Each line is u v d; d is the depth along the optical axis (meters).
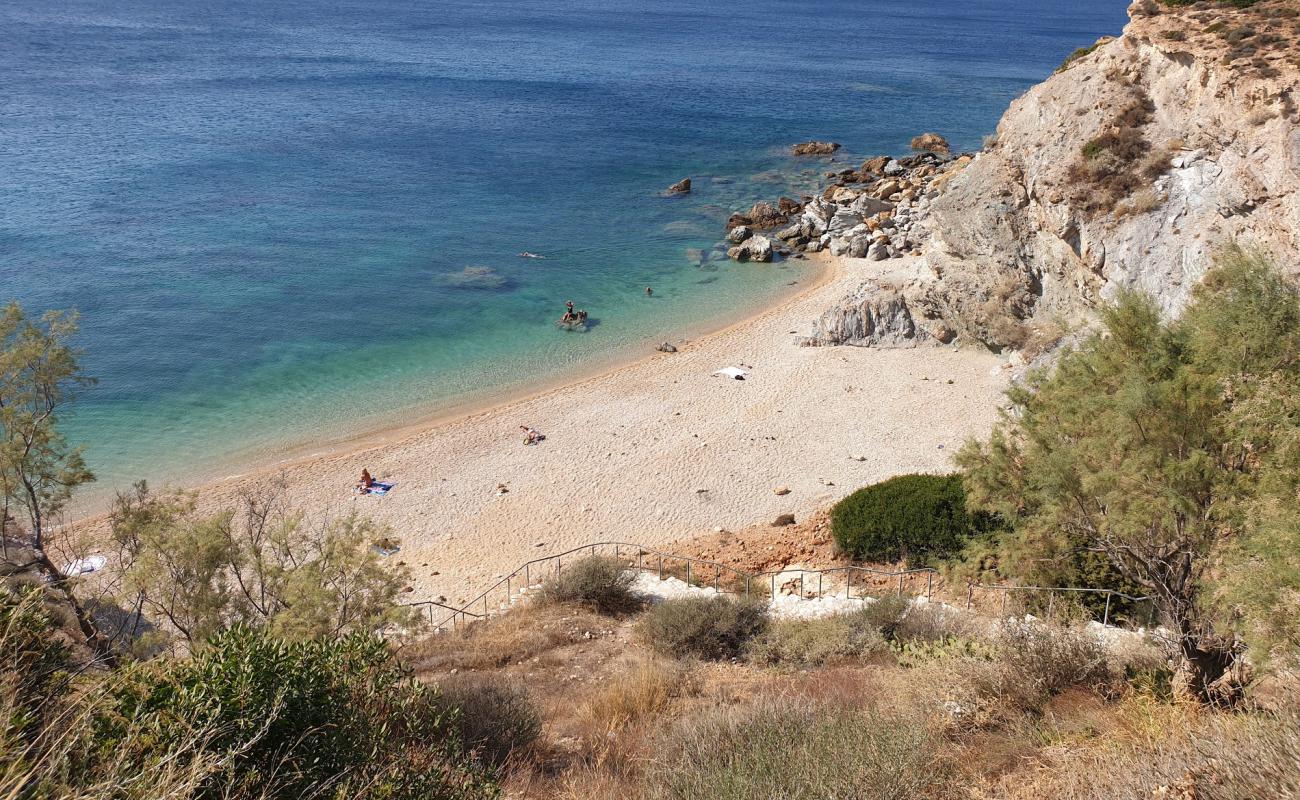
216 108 101.94
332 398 42.56
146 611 19.69
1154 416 12.66
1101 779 8.80
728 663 18.75
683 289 56.28
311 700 7.98
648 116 106.31
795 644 18.69
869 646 18.11
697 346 47.53
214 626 15.77
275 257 59.28
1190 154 31.58
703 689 16.28
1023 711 11.80
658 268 59.84
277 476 35.31
